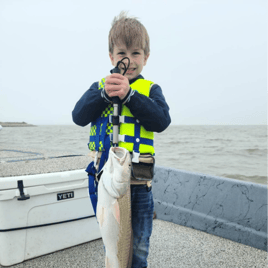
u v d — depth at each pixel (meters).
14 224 1.98
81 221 2.31
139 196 1.29
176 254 2.20
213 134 39.50
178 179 2.87
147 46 1.45
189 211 2.73
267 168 10.59
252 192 2.35
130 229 1.12
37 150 3.63
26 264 2.02
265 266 2.01
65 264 2.03
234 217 2.42
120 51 1.35
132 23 1.35
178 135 36.91
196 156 14.15
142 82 1.37
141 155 1.24
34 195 2.02
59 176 2.11
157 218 2.98
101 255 2.17
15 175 2.01
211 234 2.55
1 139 24.53
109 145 1.26
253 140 26.36
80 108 1.28
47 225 2.12
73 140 23.75
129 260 1.19
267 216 2.23
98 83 1.43
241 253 2.20
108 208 1.05
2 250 1.98
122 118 1.25
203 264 2.05
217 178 2.58
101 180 1.09
